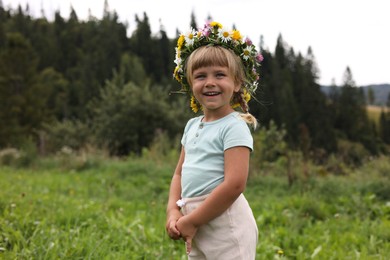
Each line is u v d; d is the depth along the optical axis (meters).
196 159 2.20
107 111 31.38
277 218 5.57
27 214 4.19
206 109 2.27
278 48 79.62
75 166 11.50
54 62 79.69
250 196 7.57
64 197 6.61
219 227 2.11
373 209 6.14
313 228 5.11
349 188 7.54
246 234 2.14
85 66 71.31
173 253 3.79
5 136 37.50
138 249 3.80
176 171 2.50
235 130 2.12
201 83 2.20
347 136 64.88
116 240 3.90
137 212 5.79
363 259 3.76
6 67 42.09
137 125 30.53
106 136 30.39
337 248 4.20
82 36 90.69
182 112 32.59
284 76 67.81
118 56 78.19
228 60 2.21
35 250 3.22
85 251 3.38
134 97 31.06
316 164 9.76
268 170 9.49
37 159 12.77
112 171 10.70
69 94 66.44
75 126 30.84
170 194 2.41
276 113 56.88
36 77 43.66
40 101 42.44
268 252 4.00
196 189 2.15
